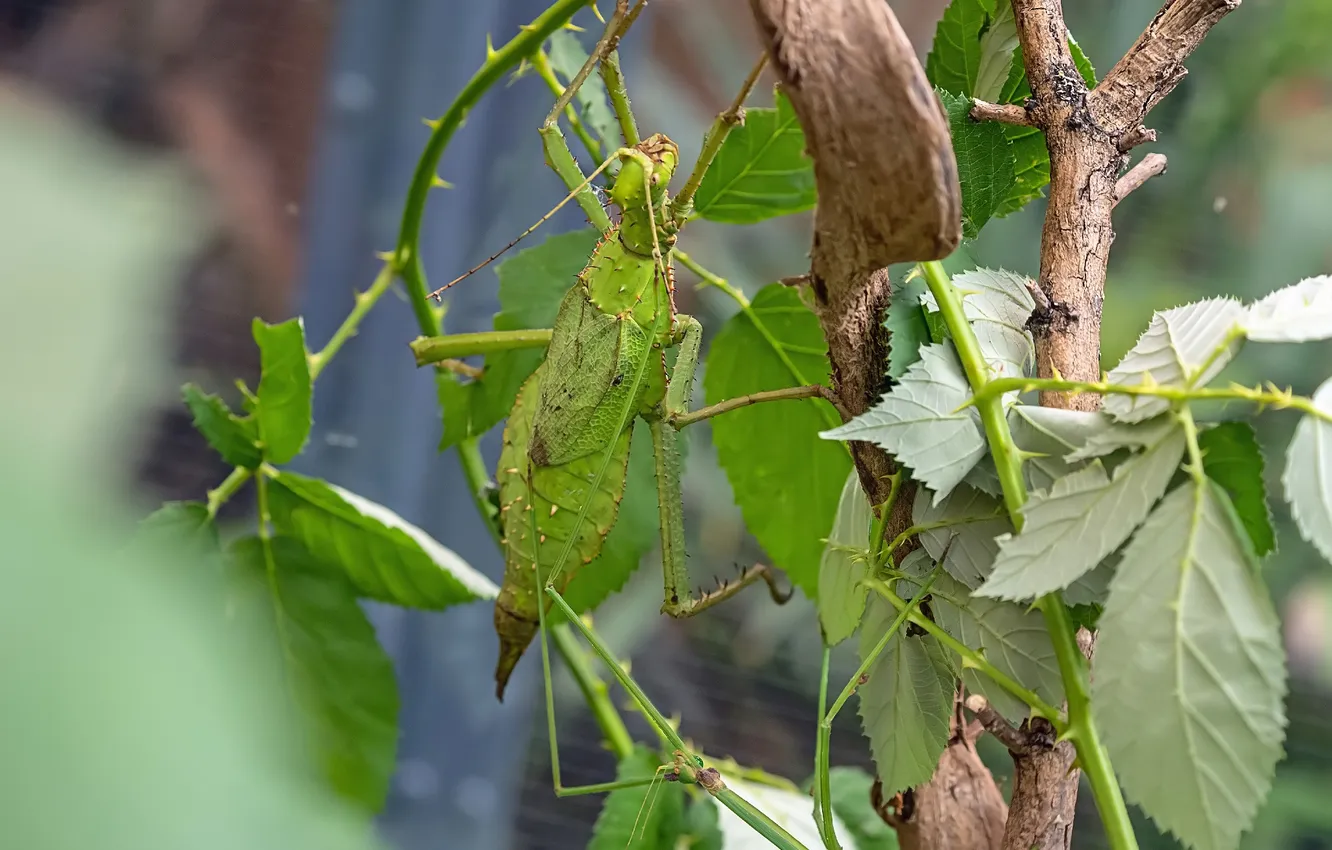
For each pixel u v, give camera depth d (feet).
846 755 3.59
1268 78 3.61
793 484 2.95
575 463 2.83
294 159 3.27
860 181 2.48
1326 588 3.47
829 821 2.63
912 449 2.55
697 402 3.32
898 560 2.64
